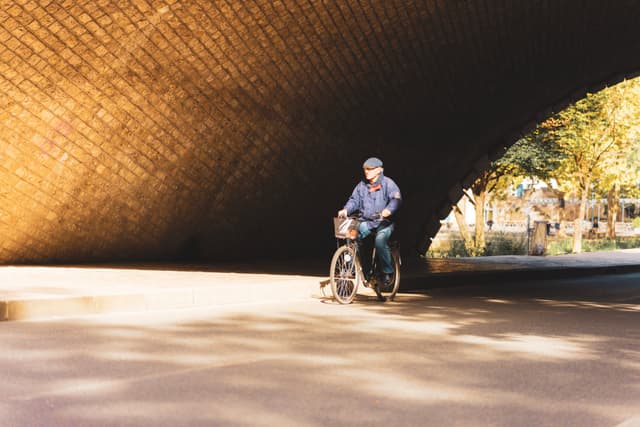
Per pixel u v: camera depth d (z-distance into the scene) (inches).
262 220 753.6
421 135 842.8
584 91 983.0
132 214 639.1
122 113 563.8
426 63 724.0
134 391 223.5
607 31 806.5
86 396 216.7
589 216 2947.8
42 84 506.9
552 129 1306.6
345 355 285.1
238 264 693.9
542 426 195.0
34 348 288.5
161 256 698.2
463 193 1019.3
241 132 655.8
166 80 565.0
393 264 501.7
